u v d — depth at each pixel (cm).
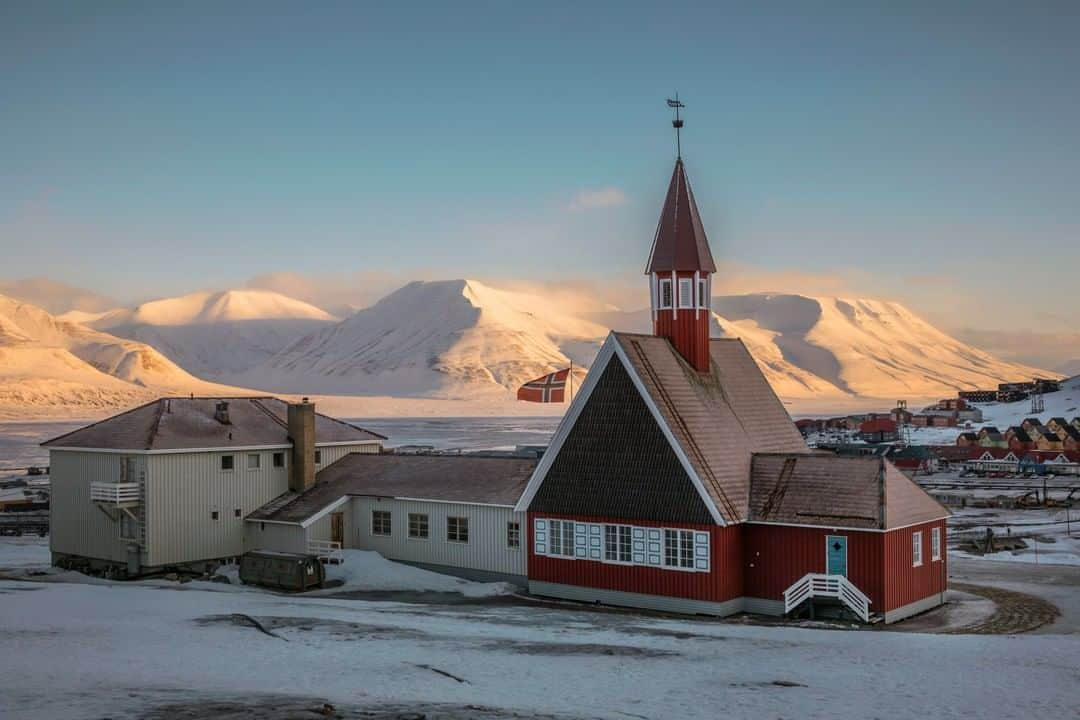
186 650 2986
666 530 4366
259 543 5750
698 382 4803
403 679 2562
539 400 5947
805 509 4225
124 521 5578
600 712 2189
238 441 5791
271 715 2022
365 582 5072
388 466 5959
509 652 3042
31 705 2077
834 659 2961
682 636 3488
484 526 5150
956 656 3020
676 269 4906
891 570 4081
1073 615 4309
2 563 6303
